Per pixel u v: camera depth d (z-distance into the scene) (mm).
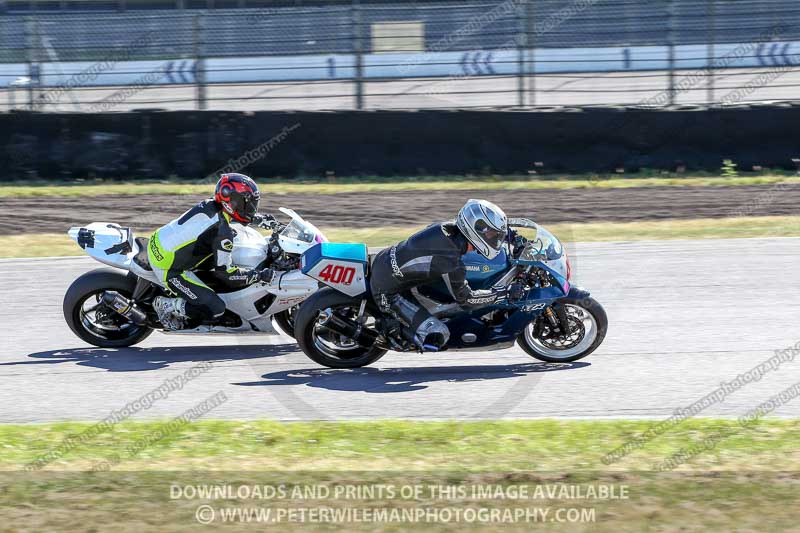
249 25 76250
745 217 50531
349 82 71688
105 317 29828
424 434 21922
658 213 51875
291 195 57562
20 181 62469
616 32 78688
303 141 62812
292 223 30047
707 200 54938
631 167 62750
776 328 30766
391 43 79125
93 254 29156
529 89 70125
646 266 39750
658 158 62750
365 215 51562
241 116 62406
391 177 62938
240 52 76500
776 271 38312
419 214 51312
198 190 58906
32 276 39844
